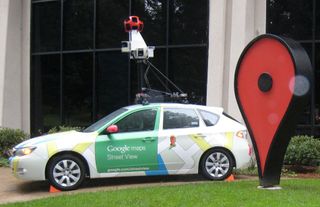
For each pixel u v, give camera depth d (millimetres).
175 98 12320
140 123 10586
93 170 10219
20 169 10055
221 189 9133
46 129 19109
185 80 16234
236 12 14875
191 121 10852
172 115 10789
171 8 16547
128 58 17172
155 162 10492
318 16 14523
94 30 17953
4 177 12258
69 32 18641
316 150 12516
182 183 10508
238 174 12039
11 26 19016
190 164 10672
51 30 19062
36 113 19359
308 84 8461
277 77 8719
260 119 9094
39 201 8805
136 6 17297
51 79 19062
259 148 9195
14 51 19125
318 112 14391
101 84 17953
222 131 10891
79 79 18375
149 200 8289
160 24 16719
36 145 10117
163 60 16609
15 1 19156
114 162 10312
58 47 18875
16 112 19172
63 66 18641
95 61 17953
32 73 19359
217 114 11094
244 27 14719
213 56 15219
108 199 8508
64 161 10133
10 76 18969
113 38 17688
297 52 8438
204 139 10758
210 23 15359
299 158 12484
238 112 14641
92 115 18000
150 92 13062
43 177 10102
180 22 16422
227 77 15055
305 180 10703
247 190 8977
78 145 10172
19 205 8602
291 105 8453
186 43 16281
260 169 9258
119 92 17484
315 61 14516
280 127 8688
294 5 14859
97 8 18000
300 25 14766
